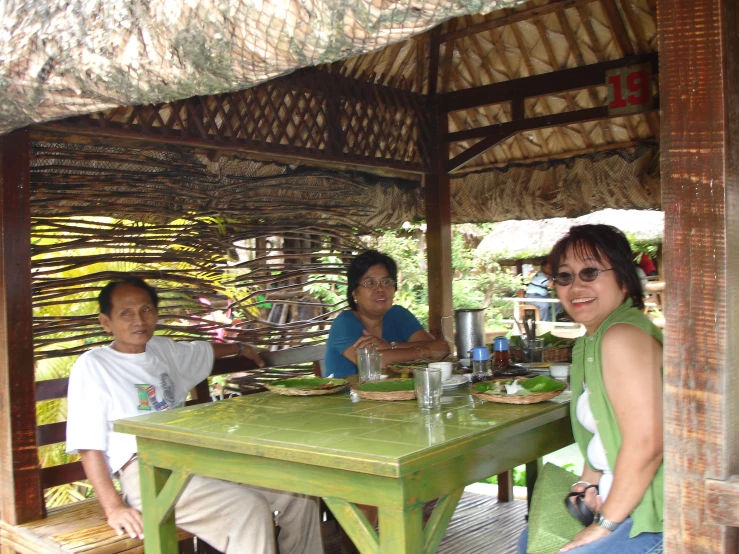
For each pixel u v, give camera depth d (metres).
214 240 4.48
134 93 2.03
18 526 2.91
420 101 4.94
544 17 4.39
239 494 2.77
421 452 1.85
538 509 2.26
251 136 3.90
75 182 3.71
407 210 5.48
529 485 3.98
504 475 4.41
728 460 1.40
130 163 3.95
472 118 5.29
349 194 5.09
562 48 4.49
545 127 4.50
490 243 12.25
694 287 1.41
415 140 4.94
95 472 2.95
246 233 4.71
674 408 1.45
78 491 5.44
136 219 4.10
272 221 4.83
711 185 1.38
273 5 1.58
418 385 2.42
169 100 2.04
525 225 12.30
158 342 3.48
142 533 2.79
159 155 4.07
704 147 1.39
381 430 2.12
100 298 3.23
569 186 5.05
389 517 1.87
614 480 2.03
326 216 5.06
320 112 4.31
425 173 5.02
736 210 1.40
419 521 1.90
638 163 4.80
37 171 3.59
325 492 2.01
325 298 5.95
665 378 1.45
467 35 4.62
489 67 4.85
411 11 1.42
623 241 2.27
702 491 1.42
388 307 3.94
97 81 2.05
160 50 1.85
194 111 3.61
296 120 4.30
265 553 2.77
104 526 2.88
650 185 4.77
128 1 1.89
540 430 2.46
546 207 5.16
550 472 2.47
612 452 2.12
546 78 4.48
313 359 4.66
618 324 2.10
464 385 2.92
